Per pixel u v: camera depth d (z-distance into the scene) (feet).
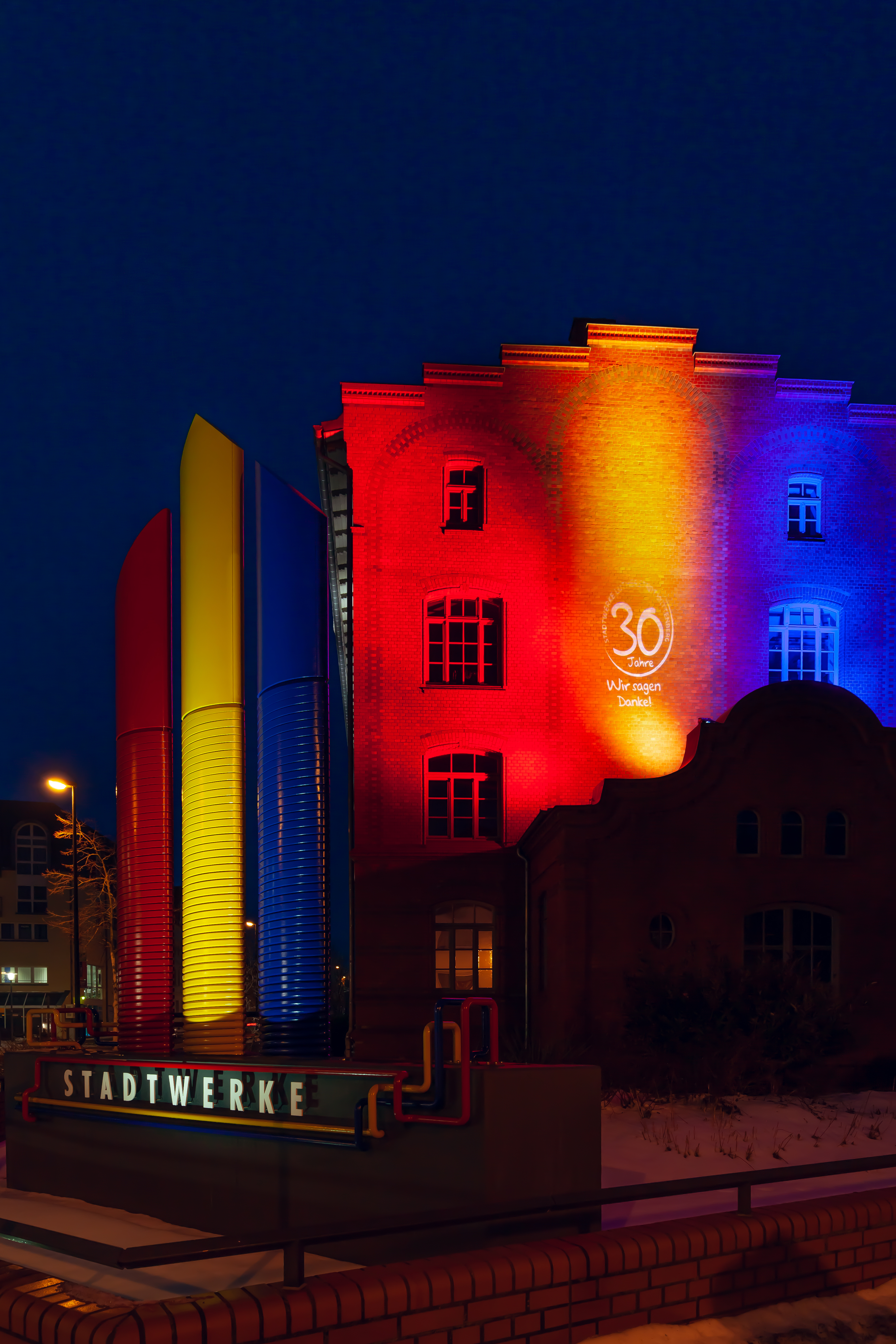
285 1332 17.56
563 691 85.61
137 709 54.13
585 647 86.17
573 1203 20.97
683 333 88.43
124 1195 34.17
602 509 87.35
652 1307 21.01
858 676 87.97
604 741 85.46
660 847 69.62
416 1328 18.62
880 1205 24.20
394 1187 25.93
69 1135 36.99
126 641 55.26
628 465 87.92
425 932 81.87
